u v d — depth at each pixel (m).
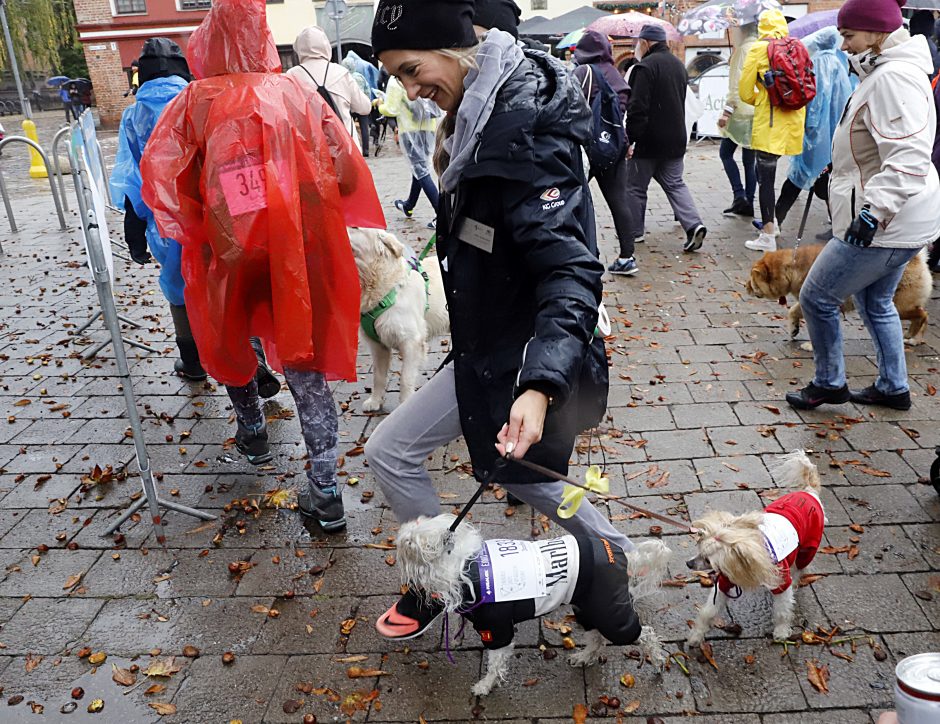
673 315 6.14
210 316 3.36
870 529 3.44
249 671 2.89
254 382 4.12
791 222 8.67
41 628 3.14
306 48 6.82
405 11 2.04
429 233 8.82
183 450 4.47
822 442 4.18
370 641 3.00
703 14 11.52
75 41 37.16
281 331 3.19
